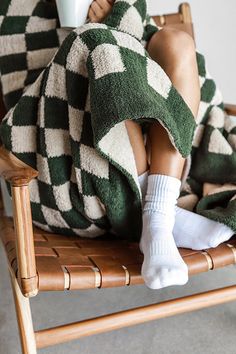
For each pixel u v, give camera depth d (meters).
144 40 1.00
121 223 0.87
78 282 0.71
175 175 0.84
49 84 0.84
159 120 0.75
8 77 1.04
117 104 0.72
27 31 1.04
